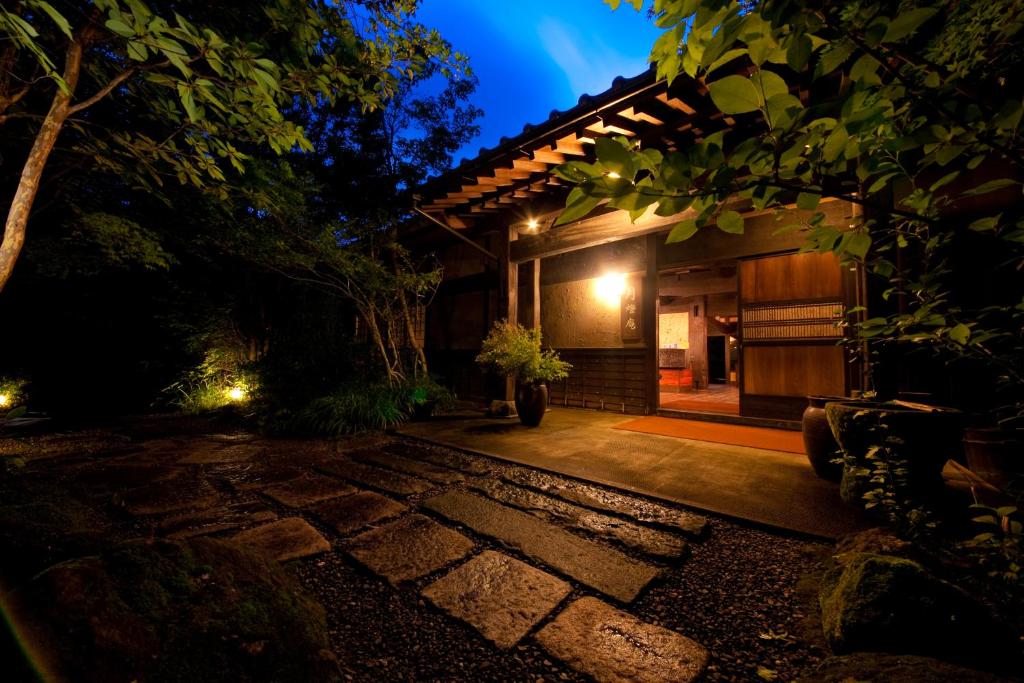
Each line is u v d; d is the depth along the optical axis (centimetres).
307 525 322
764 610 223
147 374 948
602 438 580
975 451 253
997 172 360
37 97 345
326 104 798
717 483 390
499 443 554
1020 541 151
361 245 790
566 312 904
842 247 114
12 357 827
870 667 156
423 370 881
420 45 370
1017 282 344
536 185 650
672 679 179
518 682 181
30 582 166
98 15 237
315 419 646
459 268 1048
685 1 86
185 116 328
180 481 421
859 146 86
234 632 175
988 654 167
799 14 76
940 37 183
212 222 620
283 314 959
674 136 517
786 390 627
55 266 554
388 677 184
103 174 488
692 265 729
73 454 526
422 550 286
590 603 230
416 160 860
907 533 247
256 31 332
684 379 1266
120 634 156
